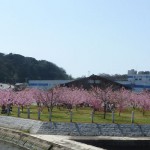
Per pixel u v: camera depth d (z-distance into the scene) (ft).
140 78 475.72
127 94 242.58
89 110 233.14
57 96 211.20
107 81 305.73
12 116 179.32
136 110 250.16
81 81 309.01
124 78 529.45
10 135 156.04
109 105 219.00
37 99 217.15
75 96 228.02
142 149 148.46
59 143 126.72
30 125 158.30
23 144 143.33
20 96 215.10
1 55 644.69
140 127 164.35
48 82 396.37
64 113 202.49
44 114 191.52
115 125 160.86
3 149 138.00
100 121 167.43
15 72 634.02
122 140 146.00
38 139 136.26
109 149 143.64
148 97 242.17
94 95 223.92
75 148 119.14
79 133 152.66
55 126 152.97
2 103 210.79
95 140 142.41
